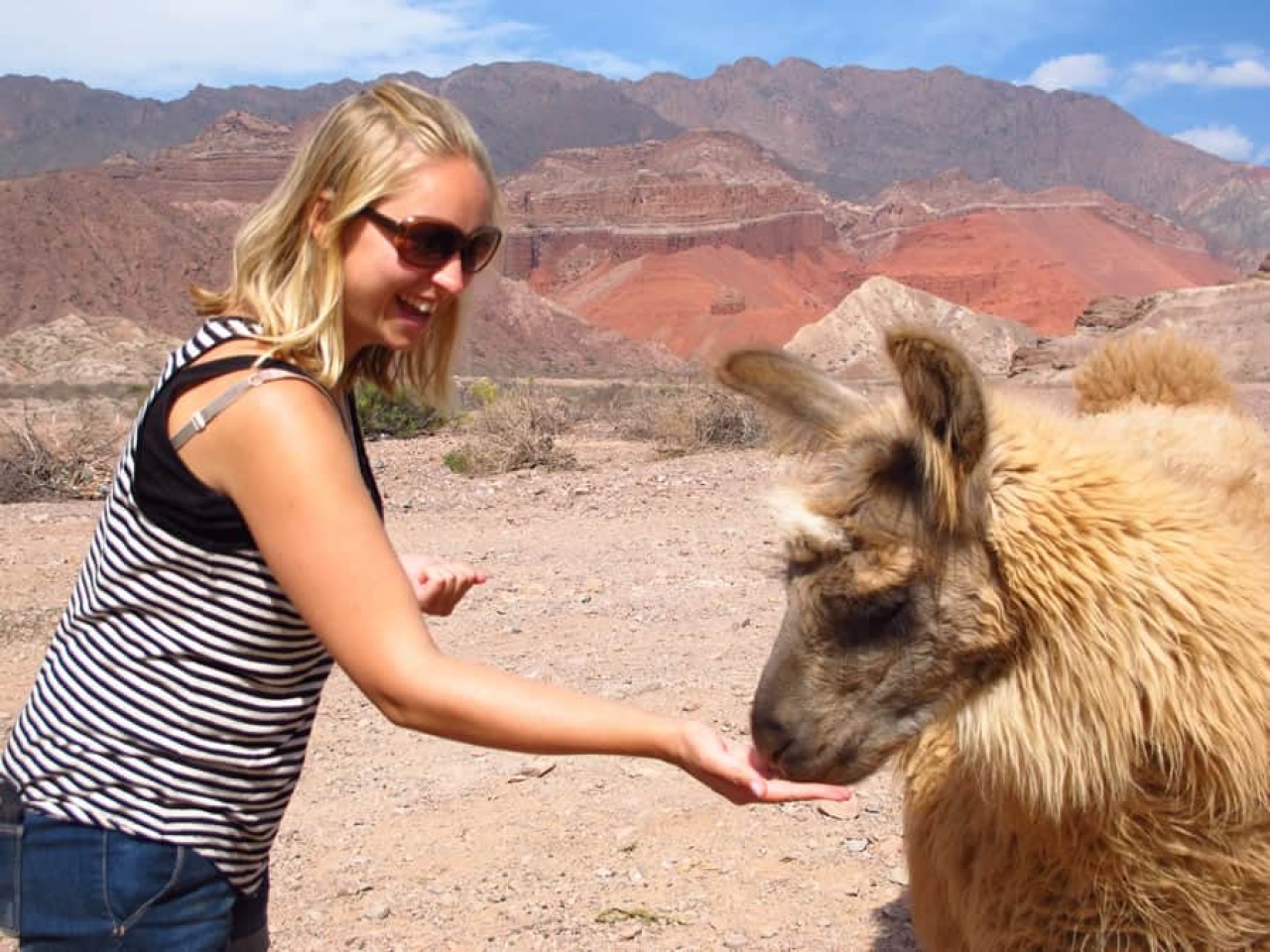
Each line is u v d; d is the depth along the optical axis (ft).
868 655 12.72
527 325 615.57
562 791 24.00
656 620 34.37
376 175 10.23
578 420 87.15
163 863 10.37
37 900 10.46
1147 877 12.09
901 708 12.74
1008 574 12.19
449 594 12.91
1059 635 12.01
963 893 13.53
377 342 10.91
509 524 49.21
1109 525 12.07
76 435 74.08
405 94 10.58
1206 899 12.04
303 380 10.05
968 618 12.39
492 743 9.95
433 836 22.48
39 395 239.71
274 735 10.64
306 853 22.08
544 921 19.44
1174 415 17.69
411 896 20.35
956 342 11.53
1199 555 12.13
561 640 32.65
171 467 10.01
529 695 9.96
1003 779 12.41
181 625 10.23
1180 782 11.96
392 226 10.36
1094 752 11.89
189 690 10.27
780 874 20.72
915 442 12.37
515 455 65.51
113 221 609.42
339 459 10.00
